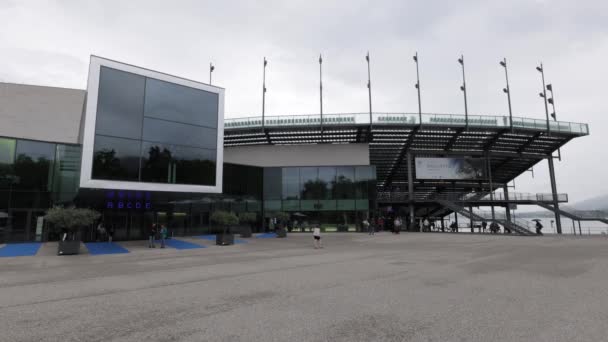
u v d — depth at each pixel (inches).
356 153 1726.1
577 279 375.9
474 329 209.8
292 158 1718.8
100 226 1024.9
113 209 1071.0
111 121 845.8
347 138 1812.3
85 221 696.4
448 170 1879.9
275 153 1721.2
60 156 984.9
